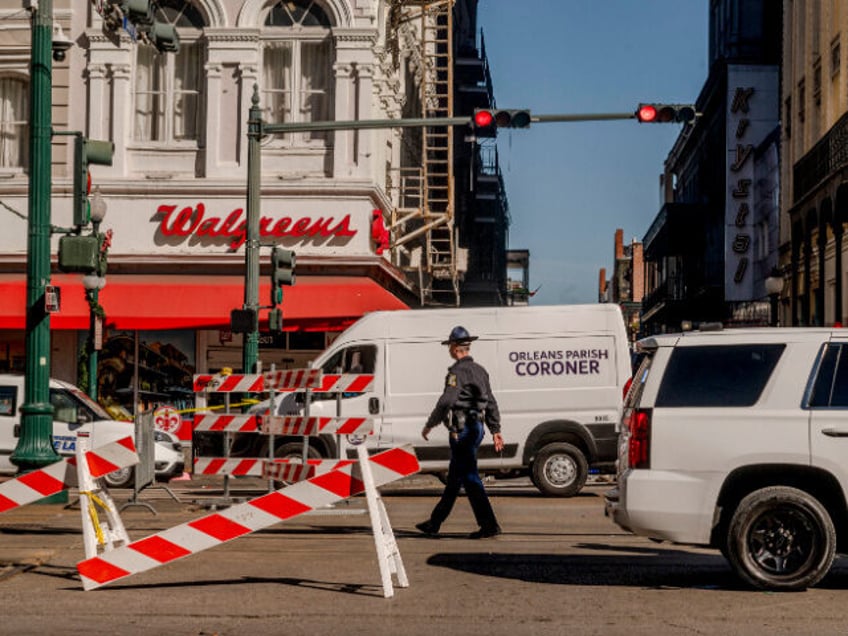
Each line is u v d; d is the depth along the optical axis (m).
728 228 78.62
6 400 32.66
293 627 12.42
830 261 56.72
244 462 23.75
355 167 48.31
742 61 79.62
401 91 56.97
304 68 49.28
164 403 48.47
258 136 35.53
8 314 47.34
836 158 51.75
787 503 14.22
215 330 48.66
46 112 26.02
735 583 15.11
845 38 54.78
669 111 32.88
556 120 33.03
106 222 48.00
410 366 29.95
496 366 29.78
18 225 48.38
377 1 50.25
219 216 47.97
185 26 49.28
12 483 16.17
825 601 13.82
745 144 78.94
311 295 47.19
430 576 15.77
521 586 14.95
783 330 14.69
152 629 12.32
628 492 14.65
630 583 15.17
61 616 13.02
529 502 28.19
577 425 29.62
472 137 33.38
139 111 49.19
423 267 62.38
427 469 29.77
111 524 16.05
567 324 29.91
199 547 14.93
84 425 32.12
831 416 14.22
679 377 14.73
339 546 19.03
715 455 14.38
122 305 46.84
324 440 29.14
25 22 48.97
